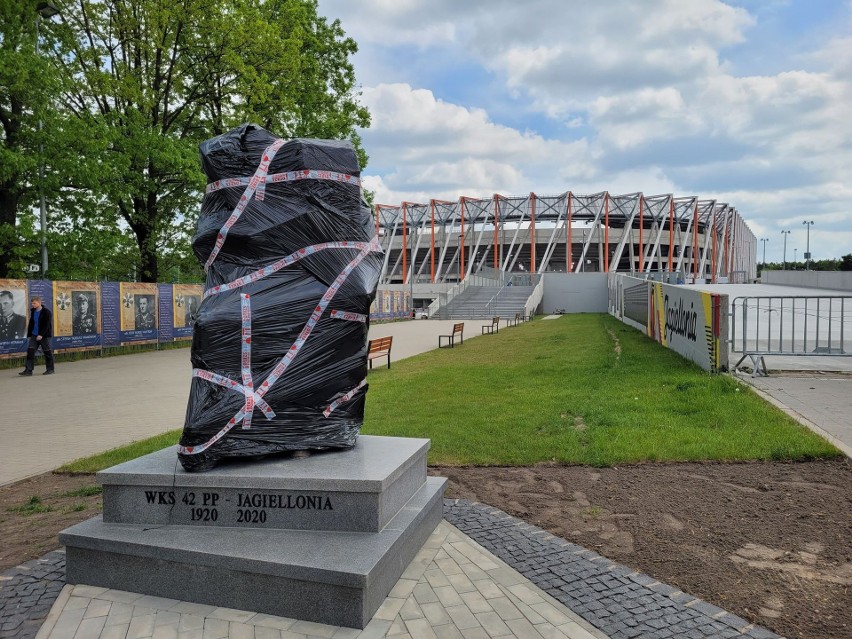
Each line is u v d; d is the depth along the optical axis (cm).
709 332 1055
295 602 317
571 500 505
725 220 9606
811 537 415
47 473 645
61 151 1883
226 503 367
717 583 355
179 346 2409
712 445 615
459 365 1494
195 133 2539
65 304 1858
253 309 398
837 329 1642
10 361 1709
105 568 356
